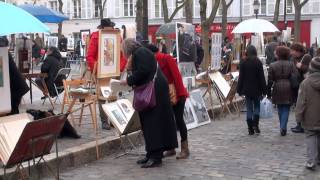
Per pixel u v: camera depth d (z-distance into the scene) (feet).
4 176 20.67
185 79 42.98
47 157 24.16
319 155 25.68
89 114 37.11
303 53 37.81
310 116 24.41
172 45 64.49
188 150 27.66
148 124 25.26
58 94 42.83
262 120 40.57
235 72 50.72
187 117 36.45
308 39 145.89
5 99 22.12
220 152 28.91
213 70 43.75
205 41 62.13
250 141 32.09
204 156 27.89
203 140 32.45
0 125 20.51
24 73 41.42
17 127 21.09
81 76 46.01
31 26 20.25
